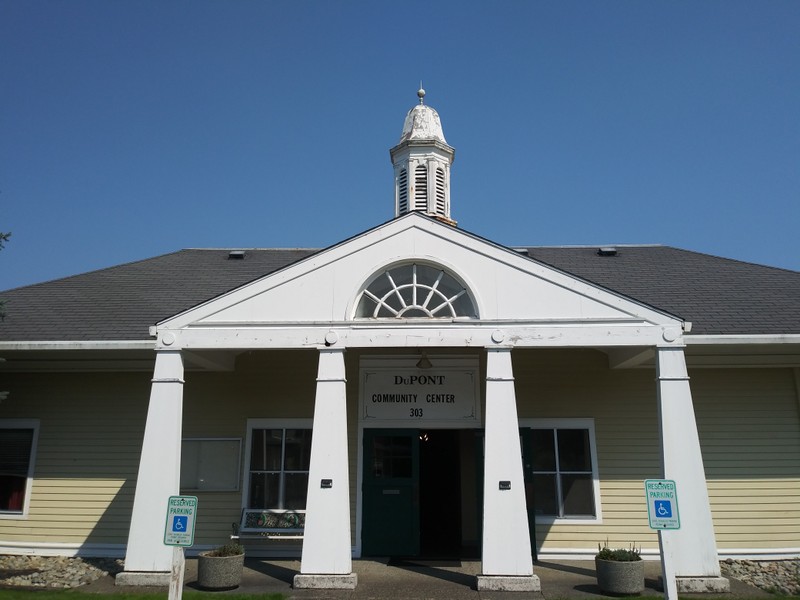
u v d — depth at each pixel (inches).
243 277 614.9
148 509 392.8
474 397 500.7
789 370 508.7
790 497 487.8
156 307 526.6
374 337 409.7
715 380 508.1
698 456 384.5
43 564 466.0
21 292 577.0
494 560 369.1
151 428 404.8
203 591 367.6
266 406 517.0
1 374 531.5
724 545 479.5
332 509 380.2
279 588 376.5
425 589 371.9
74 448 515.8
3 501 510.9
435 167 647.8
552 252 693.9
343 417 396.8
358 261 425.7
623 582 359.3
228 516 498.9
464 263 422.0
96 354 498.3
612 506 486.9
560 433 502.6
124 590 369.1
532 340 405.4
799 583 404.5
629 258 661.3
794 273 582.9
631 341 404.2
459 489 614.5
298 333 414.0
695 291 536.7
